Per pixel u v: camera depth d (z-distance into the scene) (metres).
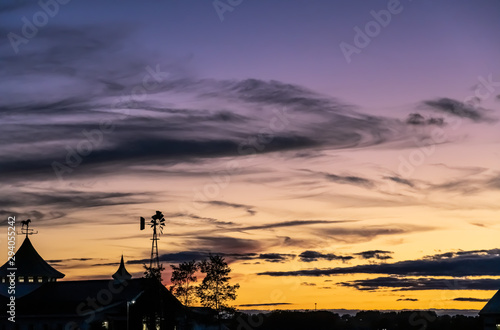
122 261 150.38
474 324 123.44
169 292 118.81
